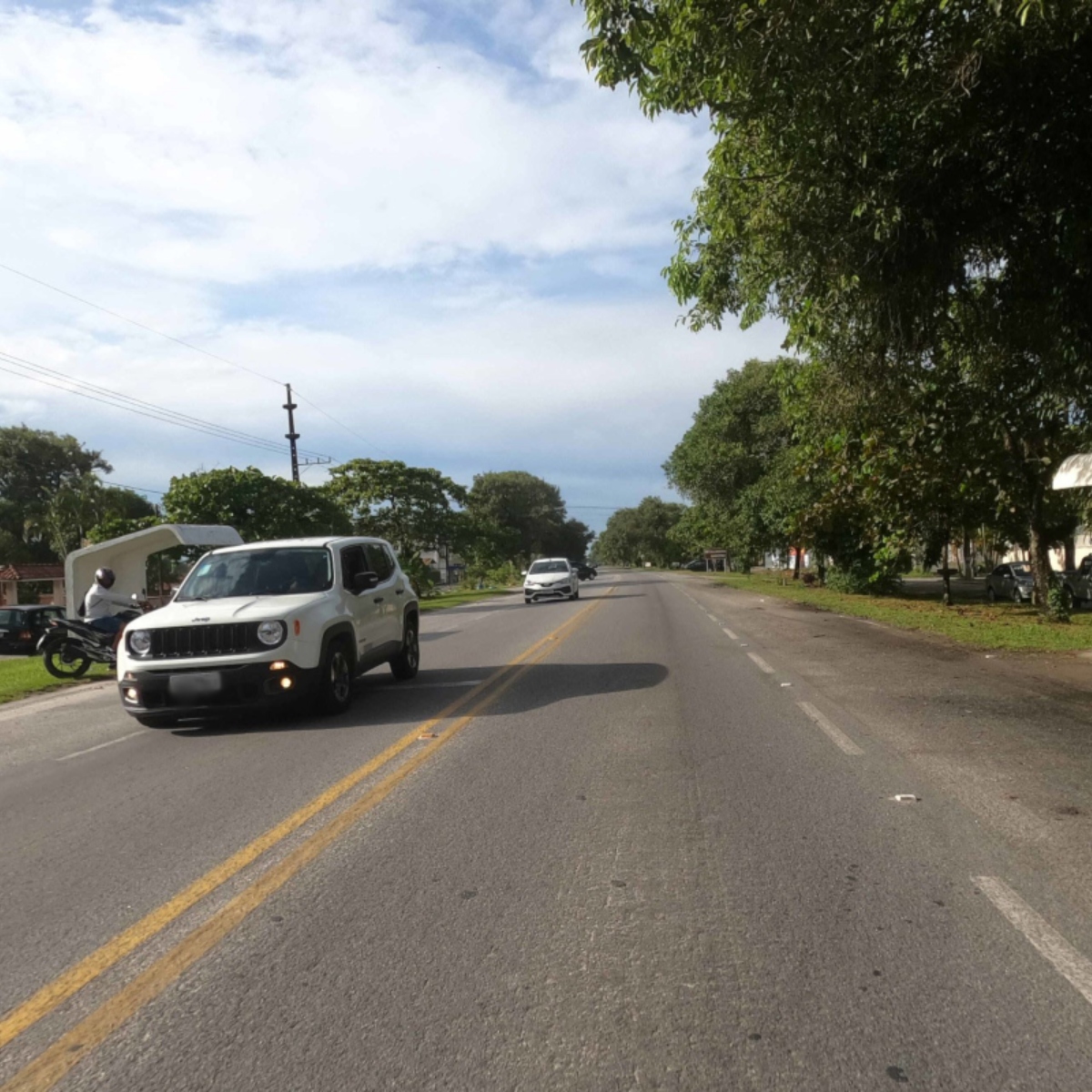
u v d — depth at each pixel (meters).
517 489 113.50
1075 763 7.17
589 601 35.72
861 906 4.43
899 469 19.94
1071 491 22.38
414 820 6.05
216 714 10.57
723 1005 3.55
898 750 7.70
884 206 9.16
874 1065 3.13
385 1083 3.12
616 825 5.81
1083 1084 3.00
